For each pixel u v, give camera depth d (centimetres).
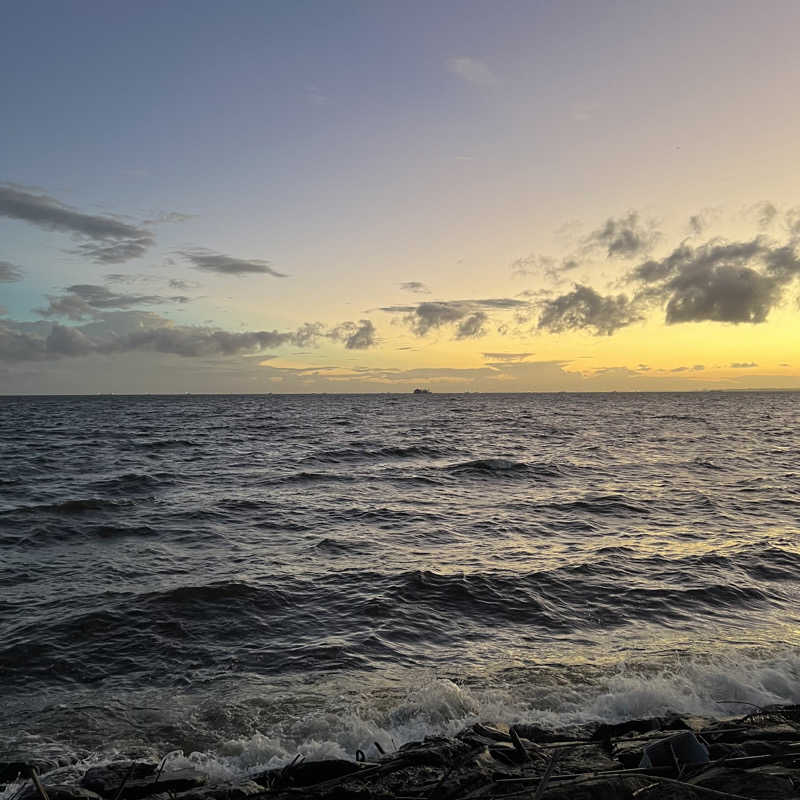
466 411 12850
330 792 541
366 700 784
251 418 9644
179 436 5700
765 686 823
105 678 853
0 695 798
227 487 2642
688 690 805
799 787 494
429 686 801
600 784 495
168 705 775
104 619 1052
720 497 2439
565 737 671
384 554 1520
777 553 1540
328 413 11744
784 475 3150
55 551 1527
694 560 1473
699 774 531
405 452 4175
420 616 1106
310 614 1108
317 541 1653
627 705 766
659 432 6619
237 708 764
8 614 1071
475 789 533
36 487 2575
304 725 718
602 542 1673
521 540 1697
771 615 1132
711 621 1096
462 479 2950
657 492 2572
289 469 3288
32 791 541
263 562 1435
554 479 2973
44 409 13962
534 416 10519
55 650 934
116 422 8294
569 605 1171
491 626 1070
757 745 604
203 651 948
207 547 1580
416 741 664
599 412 12350
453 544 1641
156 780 570
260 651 952
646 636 1024
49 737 694
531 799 486
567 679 846
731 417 10356
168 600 1144
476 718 737
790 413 12231
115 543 1616
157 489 2559
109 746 675
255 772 620
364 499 2361
